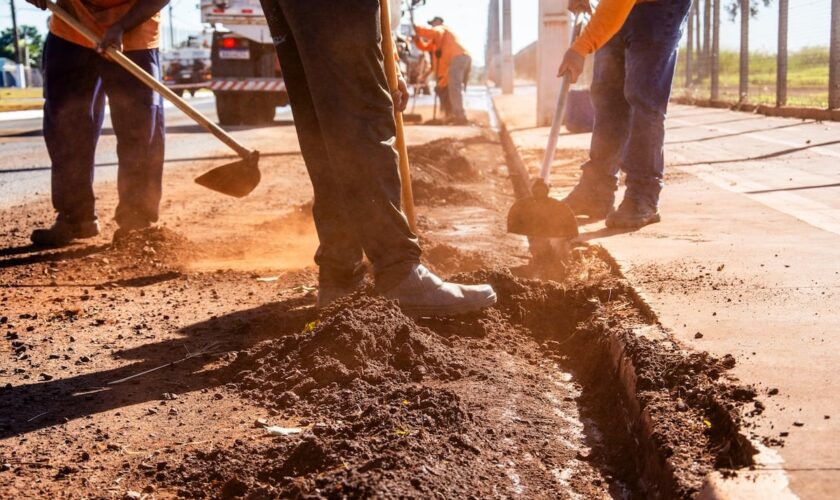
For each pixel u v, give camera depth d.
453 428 2.57
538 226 4.55
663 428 2.32
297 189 8.74
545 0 14.95
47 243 5.80
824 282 3.65
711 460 2.13
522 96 28.67
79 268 5.08
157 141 5.68
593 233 5.08
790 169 7.86
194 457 2.50
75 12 5.43
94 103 5.80
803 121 13.27
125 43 5.46
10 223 6.84
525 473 2.38
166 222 6.77
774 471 1.93
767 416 2.23
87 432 2.72
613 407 2.87
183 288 4.57
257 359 3.29
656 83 5.14
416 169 8.21
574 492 2.32
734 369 2.61
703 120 14.64
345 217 3.75
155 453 2.55
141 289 4.58
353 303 3.42
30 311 4.18
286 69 3.65
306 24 3.32
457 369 3.11
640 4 5.08
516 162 10.05
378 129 3.44
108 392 3.07
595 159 5.61
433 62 18.45
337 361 3.04
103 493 2.32
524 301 3.78
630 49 5.17
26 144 14.29
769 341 2.89
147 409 2.91
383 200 3.48
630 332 3.08
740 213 5.61
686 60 22.05
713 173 7.74
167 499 2.29
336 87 3.36
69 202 5.84
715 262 4.14
